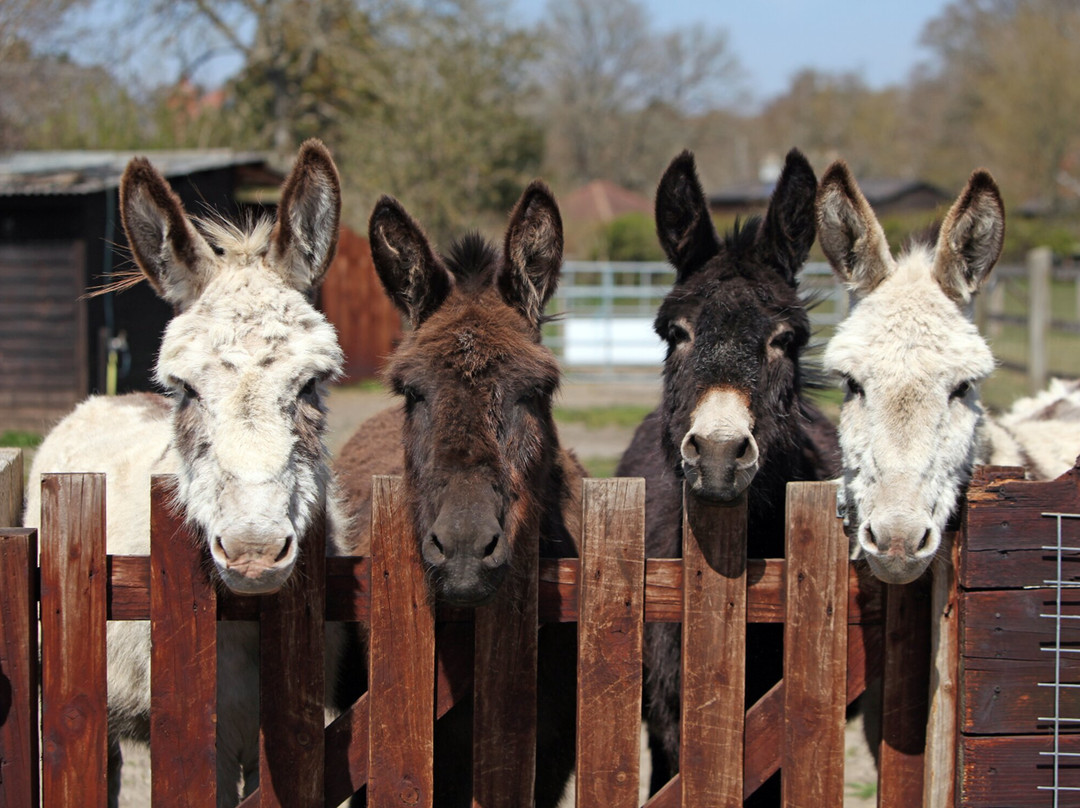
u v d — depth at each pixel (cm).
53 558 288
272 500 275
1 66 1397
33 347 1292
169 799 296
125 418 473
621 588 299
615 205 4741
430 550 286
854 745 536
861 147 6375
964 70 5759
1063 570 292
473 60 2825
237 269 314
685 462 319
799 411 406
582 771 304
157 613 292
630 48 6062
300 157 316
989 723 294
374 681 300
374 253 342
